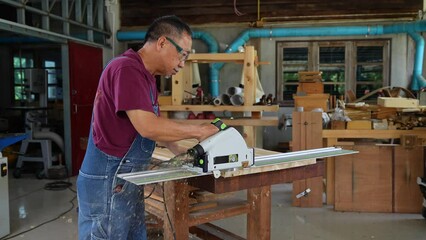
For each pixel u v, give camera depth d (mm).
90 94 5770
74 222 3574
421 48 6051
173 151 1976
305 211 3760
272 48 6531
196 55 3766
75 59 5395
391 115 3766
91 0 5750
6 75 7047
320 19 6500
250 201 2195
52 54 7145
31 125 5449
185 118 3895
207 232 2580
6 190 3260
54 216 3744
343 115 3777
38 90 5816
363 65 6445
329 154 1972
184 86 4023
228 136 1580
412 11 6312
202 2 6766
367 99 6426
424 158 3621
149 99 1561
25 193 4562
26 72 5777
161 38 1631
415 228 3309
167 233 1977
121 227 1692
